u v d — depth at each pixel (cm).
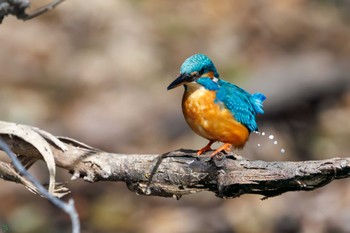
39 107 1502
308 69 1457
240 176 574
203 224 1209
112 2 1855
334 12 1838
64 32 1766
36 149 628
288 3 1862
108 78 1595
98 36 1744
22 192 1277
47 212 1245
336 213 1202
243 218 1209
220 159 588
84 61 1652
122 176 621
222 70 1573
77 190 1284
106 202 1269
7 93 1539
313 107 1434
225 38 1717
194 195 1280
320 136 1405
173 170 602
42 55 1680
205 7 1864
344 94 1455
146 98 1512
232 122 693
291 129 1405
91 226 1227
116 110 1470
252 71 1518
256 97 780
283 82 1428
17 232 1198
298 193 1264
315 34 1727
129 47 1678
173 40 1725
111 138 1399
